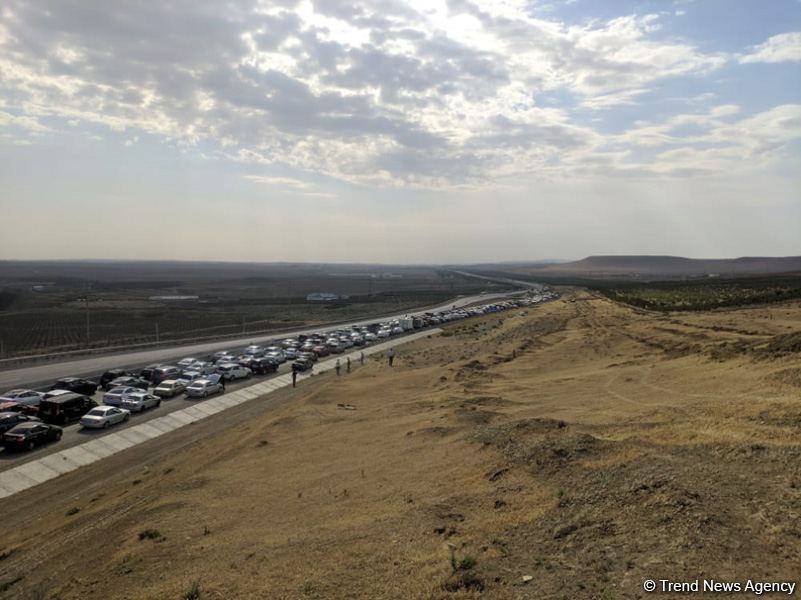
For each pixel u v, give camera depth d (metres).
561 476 16.59
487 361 53.69
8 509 25.38
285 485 21.41
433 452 22.67
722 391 27.19
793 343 31.42
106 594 13.60
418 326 107.25
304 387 54.59
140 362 62.00
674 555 10.94
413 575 12.36
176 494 21.27
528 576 11.41
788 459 14.49
